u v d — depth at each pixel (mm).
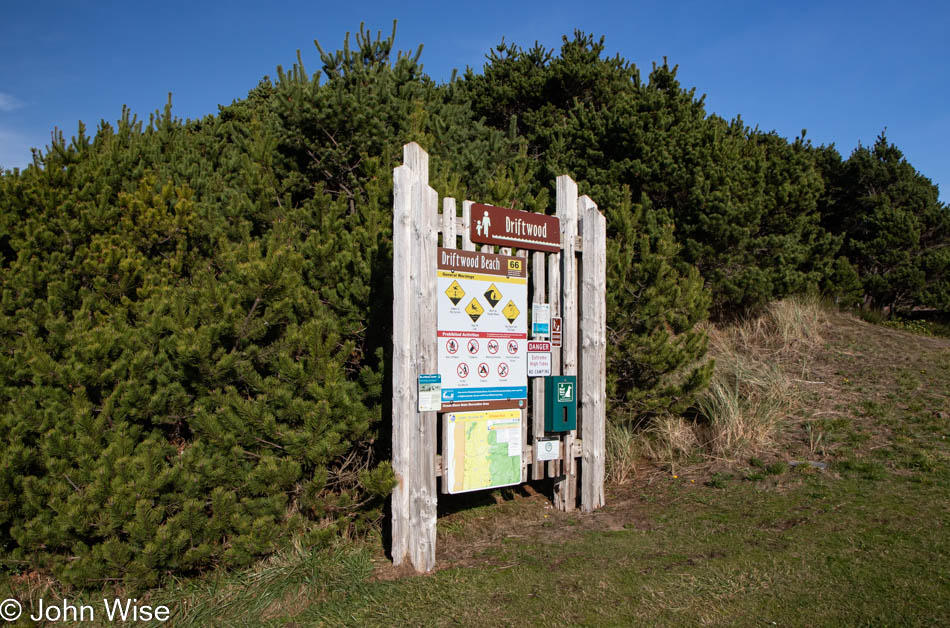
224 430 4617
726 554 4660
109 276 5641
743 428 7379
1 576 4512
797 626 3598
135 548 4133
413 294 4859
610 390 7273
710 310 11320
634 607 3957
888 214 16047
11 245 5582
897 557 4324
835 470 6332
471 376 5258
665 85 11906
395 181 4934
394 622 3961
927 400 7922
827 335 11008
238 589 4445
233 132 8648
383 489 4719
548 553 4969
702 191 10570
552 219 5953
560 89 14797
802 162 12953
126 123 8219
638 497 6316
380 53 8609
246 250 5770
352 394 5188
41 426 4219
